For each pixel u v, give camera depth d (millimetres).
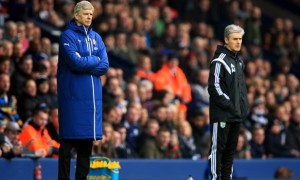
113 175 39156
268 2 91875
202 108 58469
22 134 44344
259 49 78250
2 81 46812
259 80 66125
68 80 34531
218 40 76938
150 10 70750
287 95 68875
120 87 56906
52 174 44219
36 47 51938
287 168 58719
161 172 50656
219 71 37469
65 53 34375
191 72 64750
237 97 37531
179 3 77688
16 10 60656
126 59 63188
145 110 53625
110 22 64562
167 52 66062
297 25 91875
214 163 37656
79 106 34438
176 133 53219
